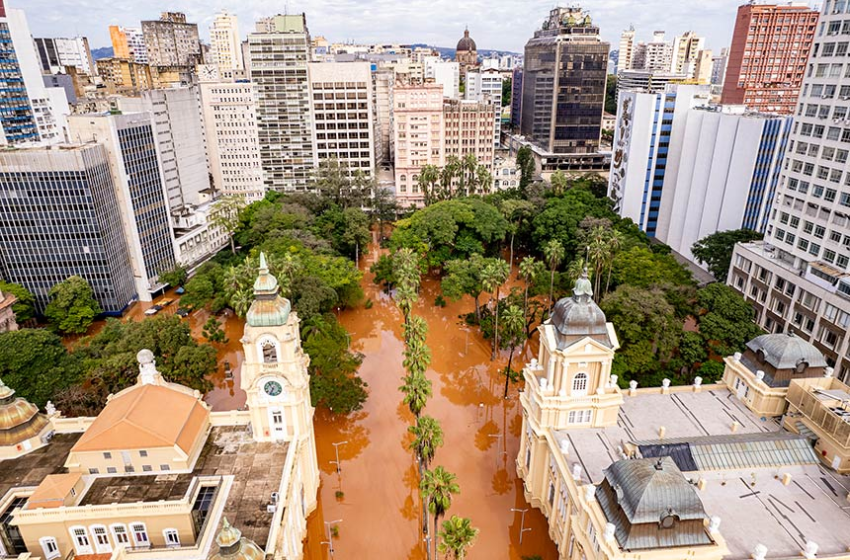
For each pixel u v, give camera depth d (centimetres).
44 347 8450
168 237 14125
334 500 7394
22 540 5384
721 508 5388
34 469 6019
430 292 13975
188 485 5734
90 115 12006
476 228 13812
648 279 10694
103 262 12056
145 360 6469
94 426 6025
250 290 10219
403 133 18912
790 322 9944
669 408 7012
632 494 4666
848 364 8631
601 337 6322
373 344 11519
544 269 11962
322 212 16688
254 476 5969
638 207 16112
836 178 9088
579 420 6600
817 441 6053
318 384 8244
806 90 9706
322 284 11000
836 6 8931
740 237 12169
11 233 11531
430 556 6059
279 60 18412
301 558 6350
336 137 19538
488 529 6875
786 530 5128
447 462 8056
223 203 15425
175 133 16288
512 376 10081
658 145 15362
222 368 10612
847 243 8950
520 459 7600
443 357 10950
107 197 12100
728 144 12912
